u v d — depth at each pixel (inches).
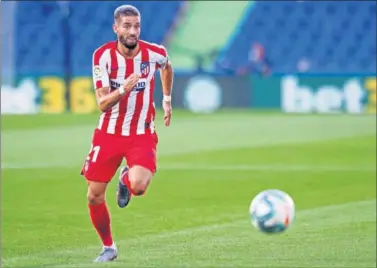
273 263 984.3
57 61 3543.3
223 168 1808.6
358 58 3476.9
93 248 1096.2
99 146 977.5
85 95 3107.8
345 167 1828.2
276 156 1980.8
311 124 2608.3
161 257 1021.8
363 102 2999.5
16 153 2044.8
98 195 988.6
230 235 1167.0
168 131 2443.4
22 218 1316.4
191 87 3073.3
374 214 1315.2
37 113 3046.3
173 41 3636.8
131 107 967.6
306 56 3499.0
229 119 2738.7
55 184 1624.0
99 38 3582.7
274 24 3570.4
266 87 3056.1
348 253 1040.8
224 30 3612.2
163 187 1583.4
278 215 892.6
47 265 987.9
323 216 1301.7
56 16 3580.2
